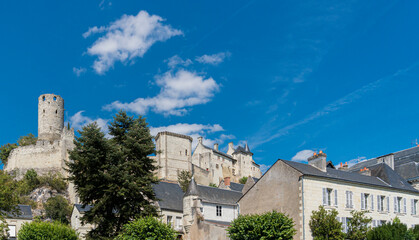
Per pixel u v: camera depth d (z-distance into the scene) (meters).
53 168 101.00
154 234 34.53
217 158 117.69
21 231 40.25
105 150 40.16
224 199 50.09
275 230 34.38
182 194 56.09
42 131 111.31
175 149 103.38
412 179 53.94
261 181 41.88
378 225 38.03
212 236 40.66
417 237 35.69
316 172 40.16
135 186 38.62
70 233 41.50
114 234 38.53
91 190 39.16
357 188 40.59
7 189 43.28
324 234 35.56
